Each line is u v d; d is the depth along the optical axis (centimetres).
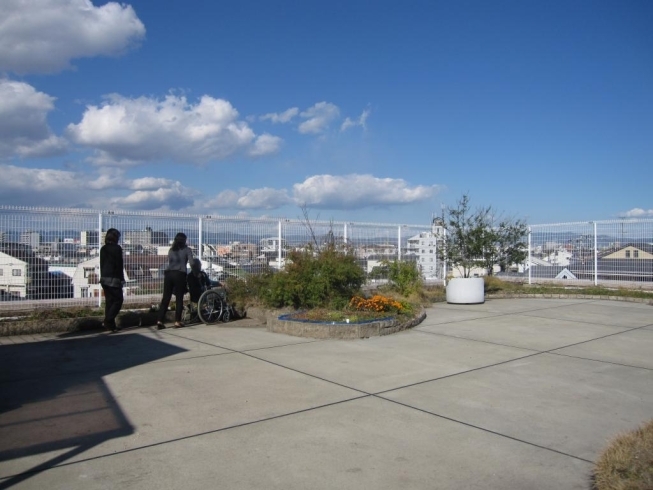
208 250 1247
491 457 439
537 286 1836
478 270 1791
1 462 427
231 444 464
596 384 658
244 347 873
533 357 805
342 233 1491
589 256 1820
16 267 1026
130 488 384
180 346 883
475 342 921
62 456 439
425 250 1727
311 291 1134
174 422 518
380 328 984
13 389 632
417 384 652
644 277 1688
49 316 1031
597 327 1086
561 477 404
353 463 427
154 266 1180
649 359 796
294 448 456
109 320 1012
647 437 436
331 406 566
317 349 858
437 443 468
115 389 629
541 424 516
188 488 384
